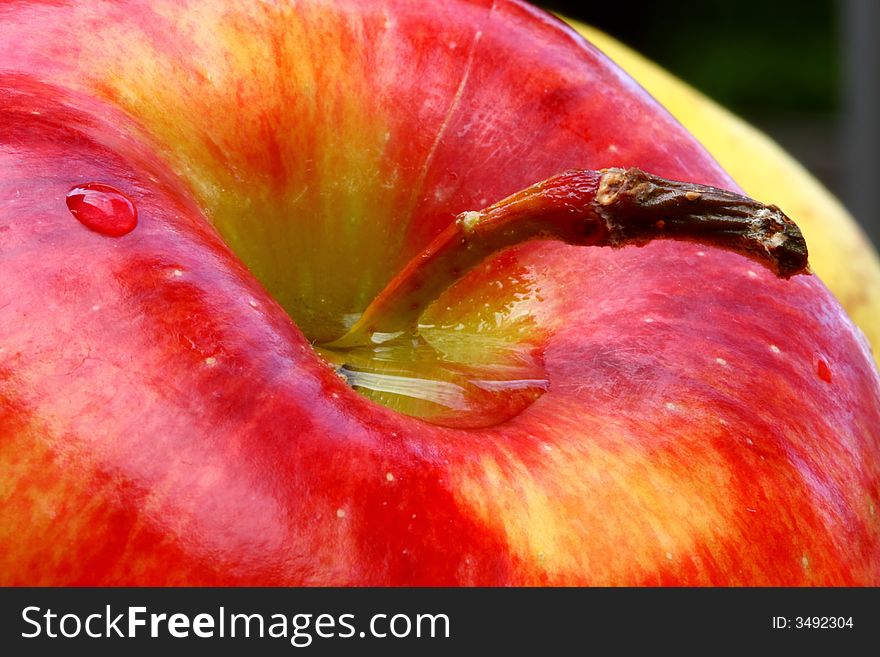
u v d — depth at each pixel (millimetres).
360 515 128
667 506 135
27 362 127
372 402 135
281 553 127
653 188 138
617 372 141
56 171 132
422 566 128
